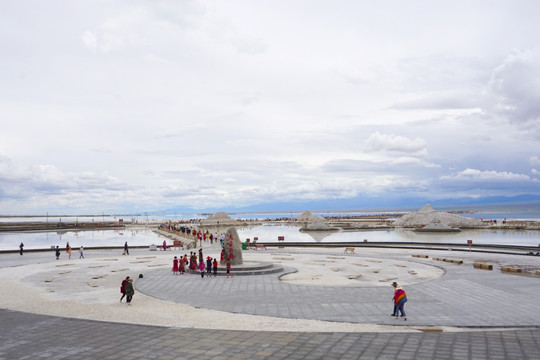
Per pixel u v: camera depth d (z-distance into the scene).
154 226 139.50
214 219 159.50
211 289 26.09
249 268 32.78
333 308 20.47
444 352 13.26
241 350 13.62
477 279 28.55
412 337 14.96
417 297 22.80
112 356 13.14
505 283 26.94
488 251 47.75
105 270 35.94
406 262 39.75
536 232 86.12
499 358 12.70
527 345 13.95
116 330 16.22
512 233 83.81
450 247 55.53
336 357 12.86
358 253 48.94
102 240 81.44
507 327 16.88
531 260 39.84
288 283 28.08
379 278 30.19
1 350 13.83
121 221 160.12
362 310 19.98
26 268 37.97
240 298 23.23
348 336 15.16
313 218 145.00
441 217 104.88
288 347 13.90
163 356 13.09
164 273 33.53
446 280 28.14
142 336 15.37
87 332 15.92
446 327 16.91
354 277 30.17
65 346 14.20
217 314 19.55
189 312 20.03
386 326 17.22
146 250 57.12
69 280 30.58
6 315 18.83
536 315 18.66
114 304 22.11
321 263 39.25
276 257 44.50
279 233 97.12
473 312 19.33
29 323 17.34
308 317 18.77
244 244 55.12
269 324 17.56
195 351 13.55
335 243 60.22
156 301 22.81
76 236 94.81
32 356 13.21
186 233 75.00
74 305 21.84
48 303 22.38
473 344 14.09
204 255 48.94
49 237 91.31
